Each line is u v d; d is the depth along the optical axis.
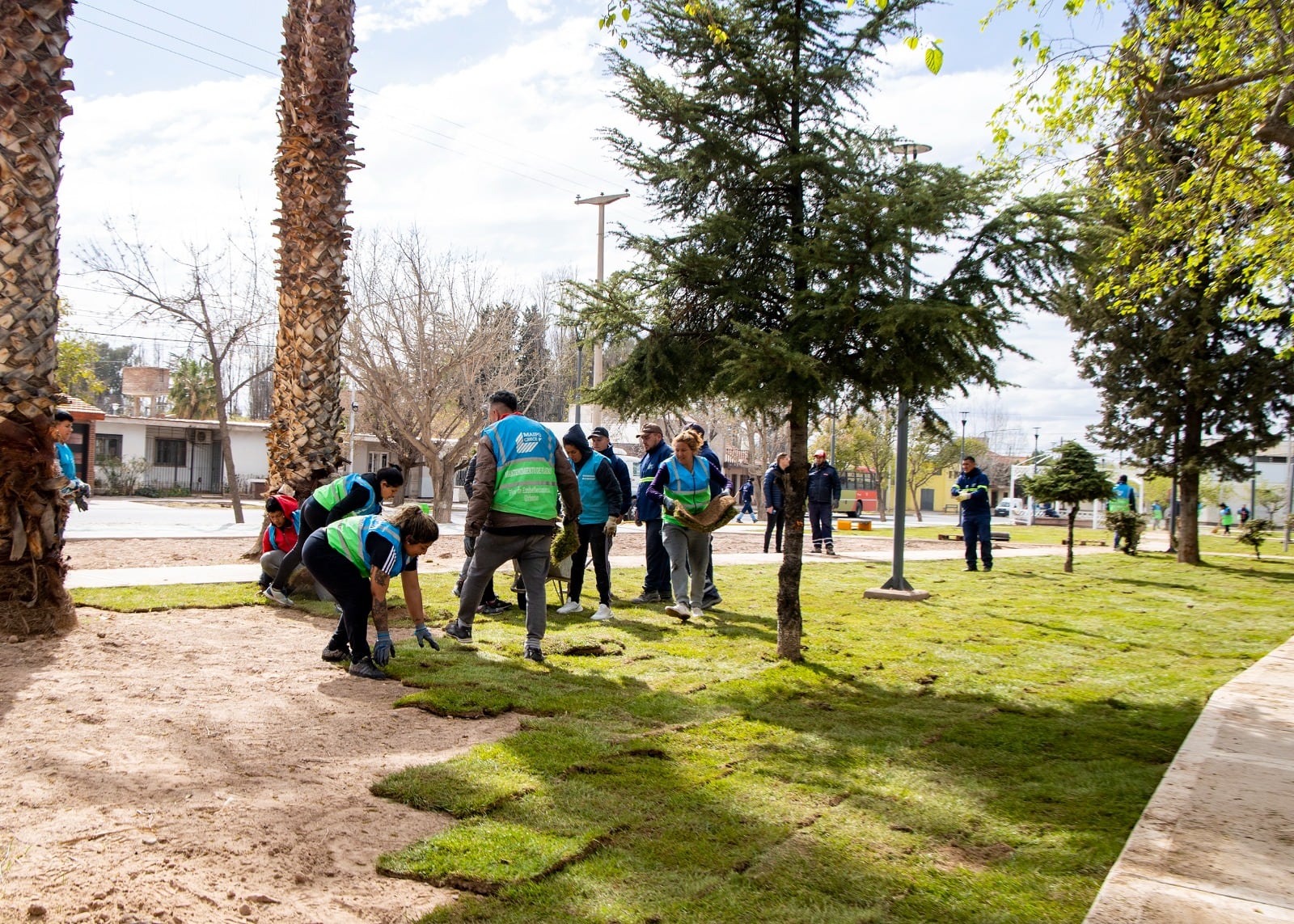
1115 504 25.30
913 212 6.32
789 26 7.01
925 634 9.14
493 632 8.25
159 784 4.04
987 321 6.56
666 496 9.50
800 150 7.07
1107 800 4.28
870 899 3.21
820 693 6.45
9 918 2.79
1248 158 10.73
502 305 29.75
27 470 6.87
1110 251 9.32
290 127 10.72
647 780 4.37
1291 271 11.57
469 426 28.73
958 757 4.96
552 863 3.39
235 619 8.19
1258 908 3.05
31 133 6.89
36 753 4.36
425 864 3.35
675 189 7.34
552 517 7.22
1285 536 27.66
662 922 3.00
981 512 16.62
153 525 19.62
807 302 6.69
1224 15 10.10
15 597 6.93
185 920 2.88
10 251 6.80
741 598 11.62
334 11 10.66
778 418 7.47
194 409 58.59
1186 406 20.12
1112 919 2.96
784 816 3.98
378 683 6.19
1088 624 10.22
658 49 7.14
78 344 40.34
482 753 4.67
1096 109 10.30
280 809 3.84
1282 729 5.53
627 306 7.36
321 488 7.55
